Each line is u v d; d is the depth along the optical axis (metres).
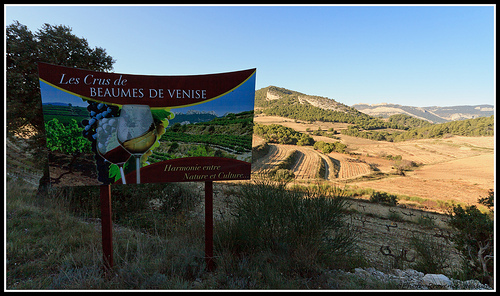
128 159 2.94
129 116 2.94
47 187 6.57
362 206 20.50
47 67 2.68
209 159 3.16
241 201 3.99
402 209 22.20
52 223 4.33
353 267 3.94
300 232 3.38
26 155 8.68
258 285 2.68
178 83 3.06
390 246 7.44
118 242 3.79
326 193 3.85
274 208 3.55
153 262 3.03
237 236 3.69
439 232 11.49
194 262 3.07
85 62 8.75
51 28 8.24
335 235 3.64
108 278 2.77
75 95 2.78
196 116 3.12
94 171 2.85
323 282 2.91
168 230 4.80
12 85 7.19
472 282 3.86
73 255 3.21
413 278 3.73
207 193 3.19
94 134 2.85
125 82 2.91
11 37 7.24
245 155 3.27
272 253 3.29
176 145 3.08
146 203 6.33
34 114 7.63
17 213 4.54
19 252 3.16
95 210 5.60
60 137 2.77
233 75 3.21
